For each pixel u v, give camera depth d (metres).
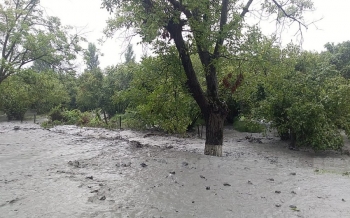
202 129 19.16
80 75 32.53
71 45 27.64
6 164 9.72
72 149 12.88
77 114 27.16
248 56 10.30
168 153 11.92
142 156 11.27
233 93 13.16
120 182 7.70
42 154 11.65
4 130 20.58
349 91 13.12
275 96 13.87
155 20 9.13
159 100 13.00
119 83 30.00
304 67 17.97
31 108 34.66
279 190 7.39
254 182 8.05
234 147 14.36
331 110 13.41
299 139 13.45
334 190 7.46
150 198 6.55
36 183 7.48
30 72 25.62
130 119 23.12
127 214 5.64
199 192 7.05
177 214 5.73
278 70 12.60
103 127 22.52
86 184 7.45
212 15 10.11
